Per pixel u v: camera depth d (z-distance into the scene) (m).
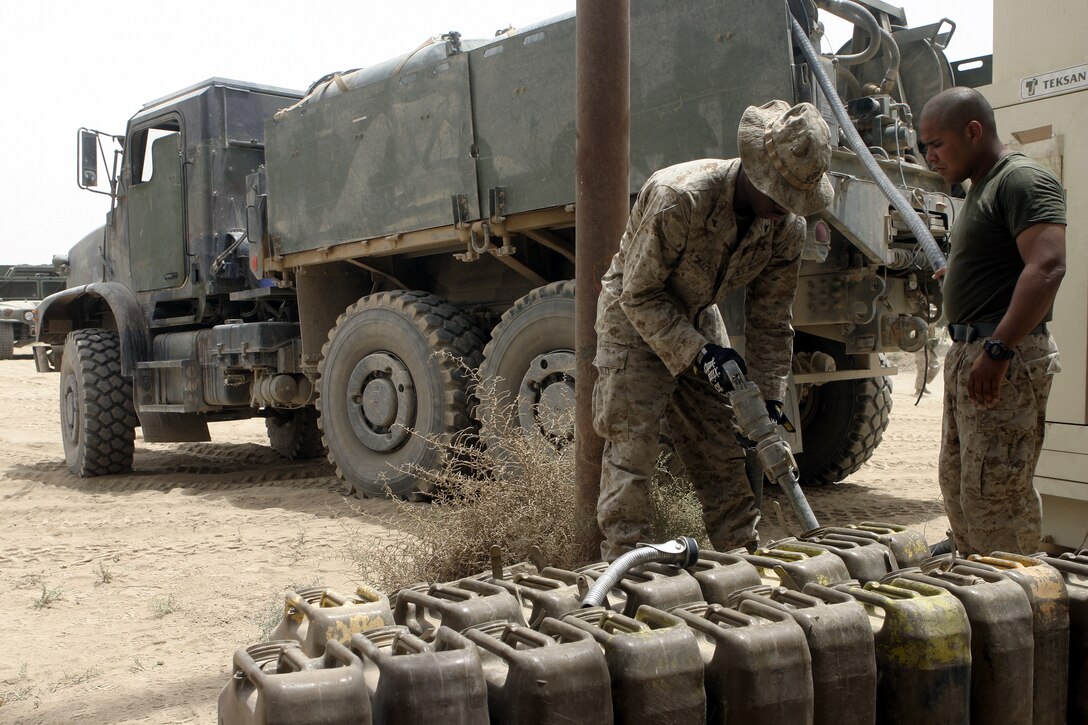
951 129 2.96
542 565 3.46
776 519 5.52
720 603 1.99
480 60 5.57
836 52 5.57
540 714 1.57
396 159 6.06
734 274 3.10
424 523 4.18
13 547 5.37
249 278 7.88
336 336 6.69
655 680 1.66
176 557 4.97
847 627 1.80
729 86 4.61
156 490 7.36
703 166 2.94
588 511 3.63
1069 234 3.79
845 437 6.52
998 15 4.02
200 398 7.85
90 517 6.21
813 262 4.86
